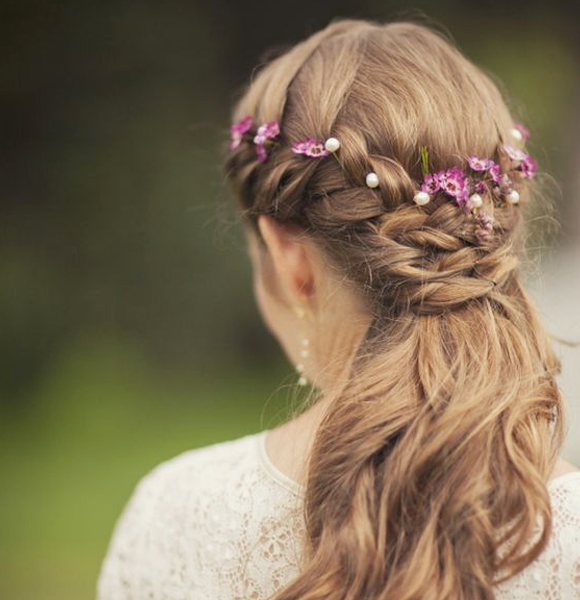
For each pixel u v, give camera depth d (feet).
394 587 3.01
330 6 12.25
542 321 3.28
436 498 3.04
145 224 11.72
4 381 11.10
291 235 3.33
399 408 3.10
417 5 11.99
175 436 10.07
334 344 3.31
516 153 3.28
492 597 3.00
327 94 3.26
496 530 3.03
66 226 11.70
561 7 12.34
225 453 3.42
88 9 11.68
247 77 12.17
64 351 11.34
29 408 10.77
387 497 3.05
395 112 3.22
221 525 3.29
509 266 3.23
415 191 3.22
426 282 3.18
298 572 3.19
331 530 3.07
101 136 11.76
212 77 12.05
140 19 11.75
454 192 3.20
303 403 3.34
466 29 12.01
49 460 9.63
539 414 3.12
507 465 3.05
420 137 3.20
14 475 9.27
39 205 11.74
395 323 3.19
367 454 3.08
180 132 11.83
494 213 3.26
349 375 3.19
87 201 11.74
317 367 3.38
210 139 11.89
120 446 9.91
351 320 3.27
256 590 3.23
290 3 12.25
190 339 11.71
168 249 11.69
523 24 12.14
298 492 3.22
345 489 3.08
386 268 3.20
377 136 3.22
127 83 11.81
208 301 11.73
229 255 11.70
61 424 10.46
